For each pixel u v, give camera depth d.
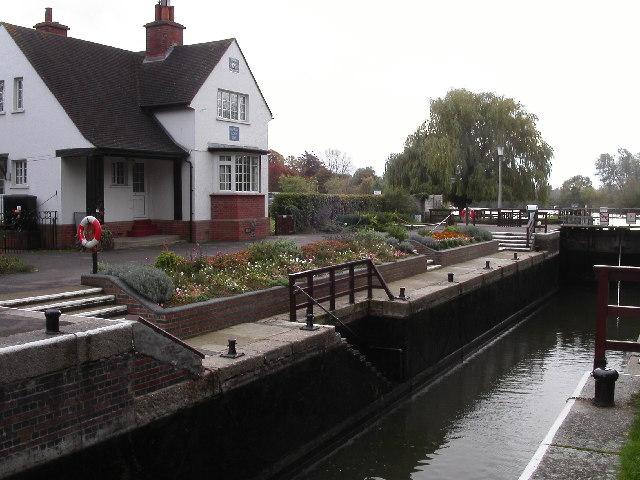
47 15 23.28
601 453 6.78
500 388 13.33
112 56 23.22
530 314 22.88
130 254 17.39
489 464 9.38
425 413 11.70
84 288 10.47
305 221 28.41
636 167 86.25
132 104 21.84
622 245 29.75
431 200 39.81
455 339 15.77
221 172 22.33
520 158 38.97
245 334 9.77
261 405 8.34
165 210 22.12
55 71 20.09
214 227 22.31
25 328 6.16
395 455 9.71
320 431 9.71
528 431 10.75
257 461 8.25
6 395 5.12
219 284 11.05
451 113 39.00
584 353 16.53
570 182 77.44
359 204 33.72
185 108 21.41
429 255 19.89
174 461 6.88
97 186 18.86
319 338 9.74
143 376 6.50
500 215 34.97
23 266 13.26
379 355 12.96
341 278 12.20
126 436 6.25
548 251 26.75
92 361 5.84
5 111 20.25
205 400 7.34
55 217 19.06
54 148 19.14
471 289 16.89
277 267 12.98
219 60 22.33
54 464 5.53
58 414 5.55
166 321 9.25
